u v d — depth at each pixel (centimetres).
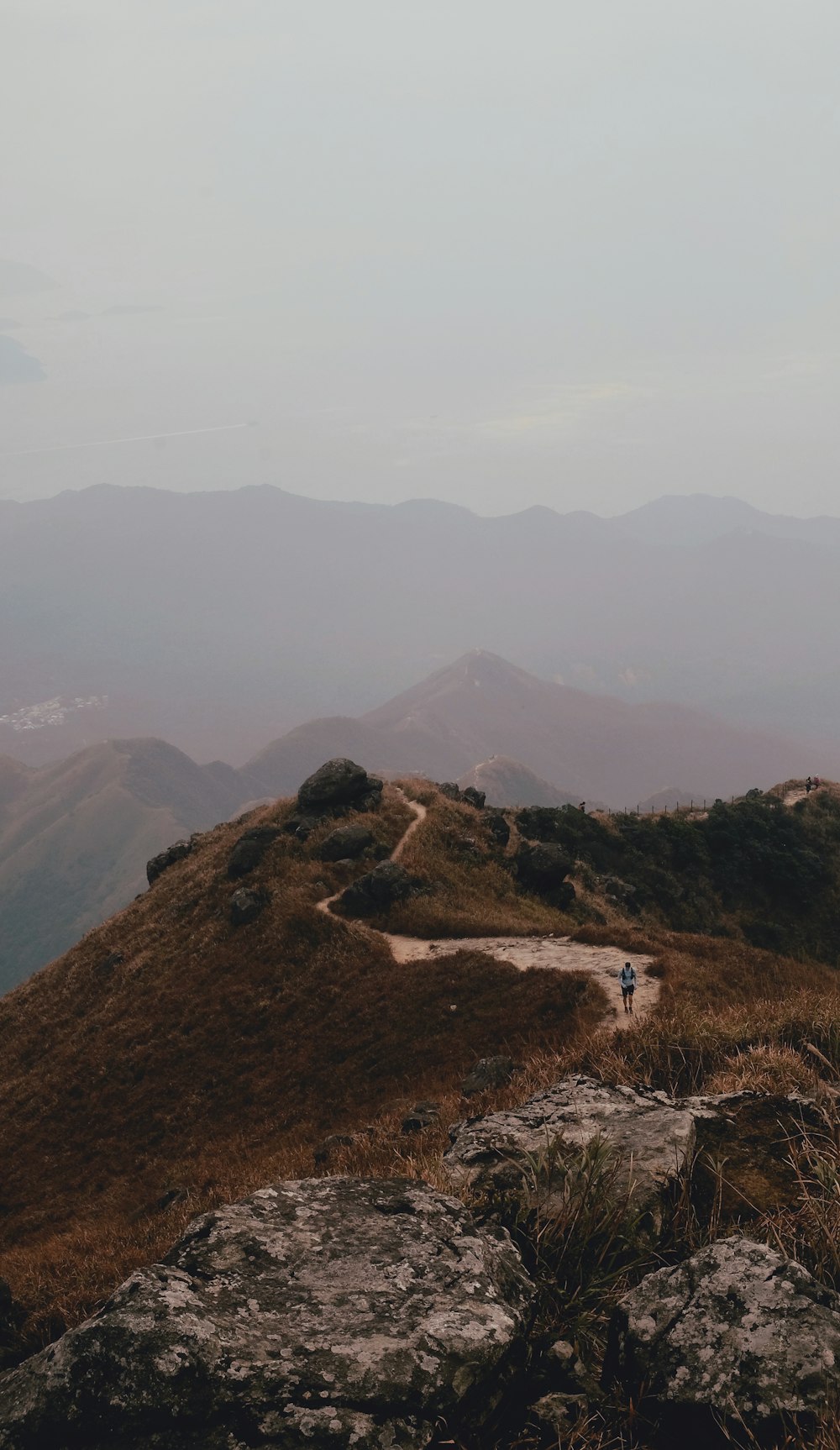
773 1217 512
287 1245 423
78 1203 3488
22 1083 4838
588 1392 393
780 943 8969
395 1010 4038
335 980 4553
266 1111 3706
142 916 6384
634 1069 1090
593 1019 3180
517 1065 2483
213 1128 3750
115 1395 315
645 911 8538
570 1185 542
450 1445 326
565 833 9162
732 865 9669
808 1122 631
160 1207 2850
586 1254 502
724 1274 413
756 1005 1428
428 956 4578
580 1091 726
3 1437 311
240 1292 383
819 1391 344
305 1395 322
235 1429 309
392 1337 356
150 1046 4575
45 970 6462
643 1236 504
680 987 3312
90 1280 1469
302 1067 3912
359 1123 3112
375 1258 419
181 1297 364
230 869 6059
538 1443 358
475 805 8500
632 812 10794
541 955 4222
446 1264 420
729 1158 585
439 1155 681
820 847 10275
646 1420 365
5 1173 3997
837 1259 464
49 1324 1248
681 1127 607
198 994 4869
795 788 12031
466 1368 347
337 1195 479
